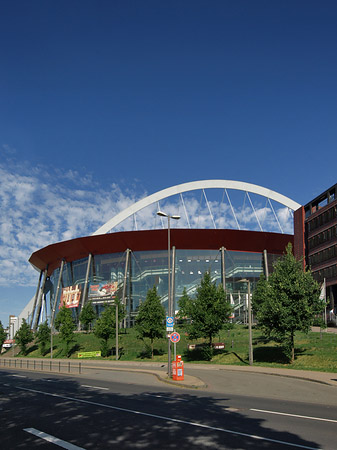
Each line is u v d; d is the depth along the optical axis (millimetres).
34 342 89875
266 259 97188
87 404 16422
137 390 21703
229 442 9445
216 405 15609
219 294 44281
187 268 95688
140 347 61625
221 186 104938
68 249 104500
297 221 80125
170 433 10539
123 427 11453
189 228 93188
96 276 101125
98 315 97250
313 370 29469
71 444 9492
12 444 9641
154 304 52062
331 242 67688
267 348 43719
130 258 98688
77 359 61875
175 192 105812
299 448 8820
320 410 14250
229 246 96250
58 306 107500
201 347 50000
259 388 21672
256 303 63688
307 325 33688
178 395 19125
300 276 34312
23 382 28859
